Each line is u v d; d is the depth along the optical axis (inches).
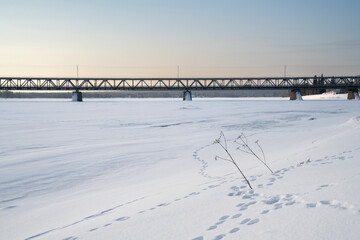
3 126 1007.6
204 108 2208.4
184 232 119.1
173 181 303.4
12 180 342.3
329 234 95.9
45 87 3946.9
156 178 338.3
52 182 335.0
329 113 1542.8
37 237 164.4
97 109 2154.3
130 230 133.6
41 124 1080.2
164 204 178.1
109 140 682.8
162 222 136.9
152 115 1533.0
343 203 122.0
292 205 130.3
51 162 438.6
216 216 133.0
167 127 981.8
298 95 3986.2
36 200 272.7
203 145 590.6
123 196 254.1
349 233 94.5
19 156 485.4
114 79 3932.1
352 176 169.0
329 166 219.5
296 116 1382.9
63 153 511.8
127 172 377.7
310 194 142.6
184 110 1974.7
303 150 398.9
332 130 734.5
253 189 174.1
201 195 183.2
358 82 3858.3
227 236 106.7
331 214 111.7
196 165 402.0
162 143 628.7
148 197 224.4
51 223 197.3
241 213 131.3
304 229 102.3
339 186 148.9
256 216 123.6
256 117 1365.7
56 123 1120.8
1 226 204.1
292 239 96.3
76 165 418.3
